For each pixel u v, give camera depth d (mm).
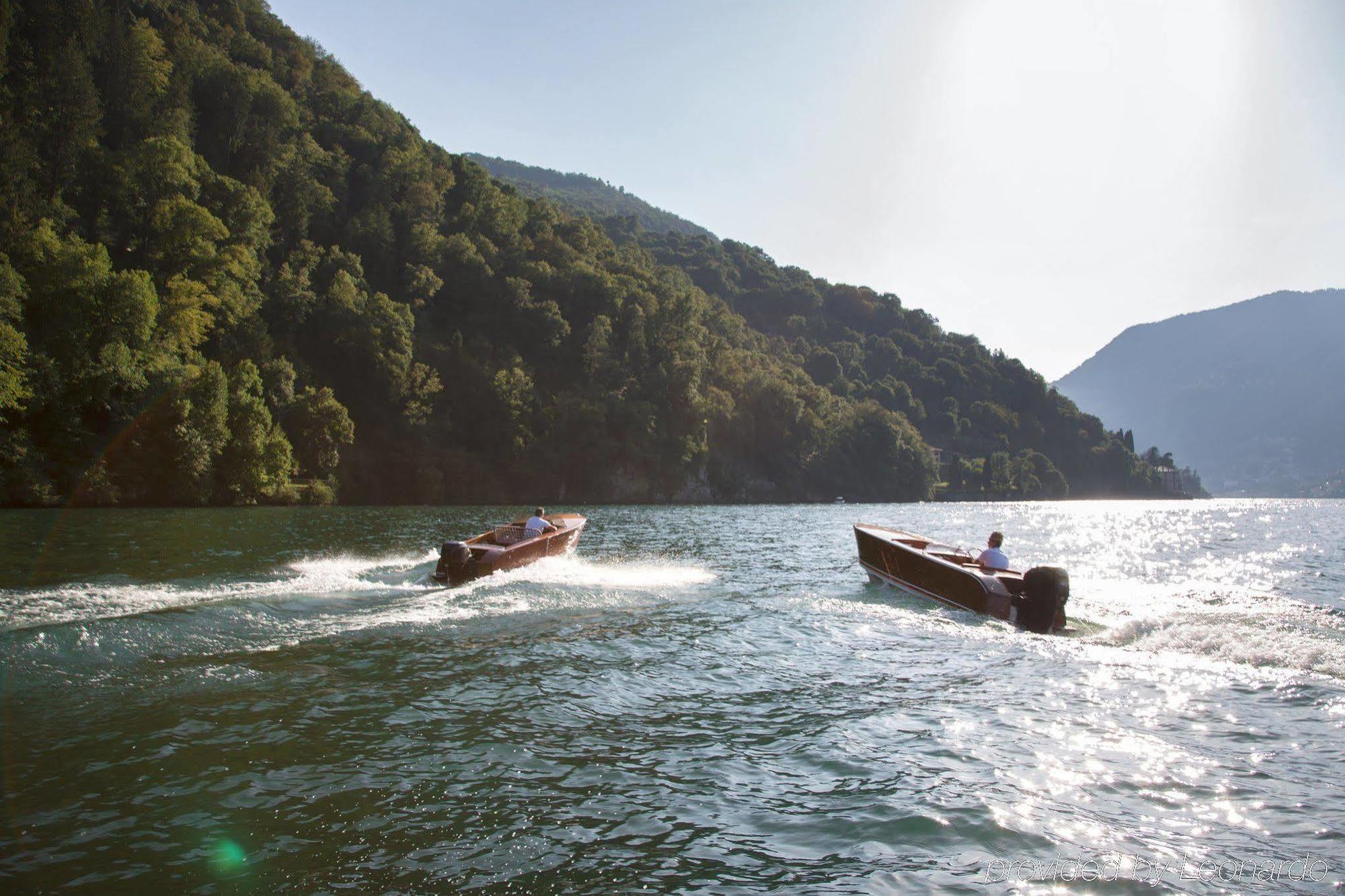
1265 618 13508
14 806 5332
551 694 8273
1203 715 7969
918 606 14352
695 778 6148
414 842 4969
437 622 11812
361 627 11328
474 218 104188
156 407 41062
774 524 41438
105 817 5203
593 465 78062
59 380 37250
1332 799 5914
